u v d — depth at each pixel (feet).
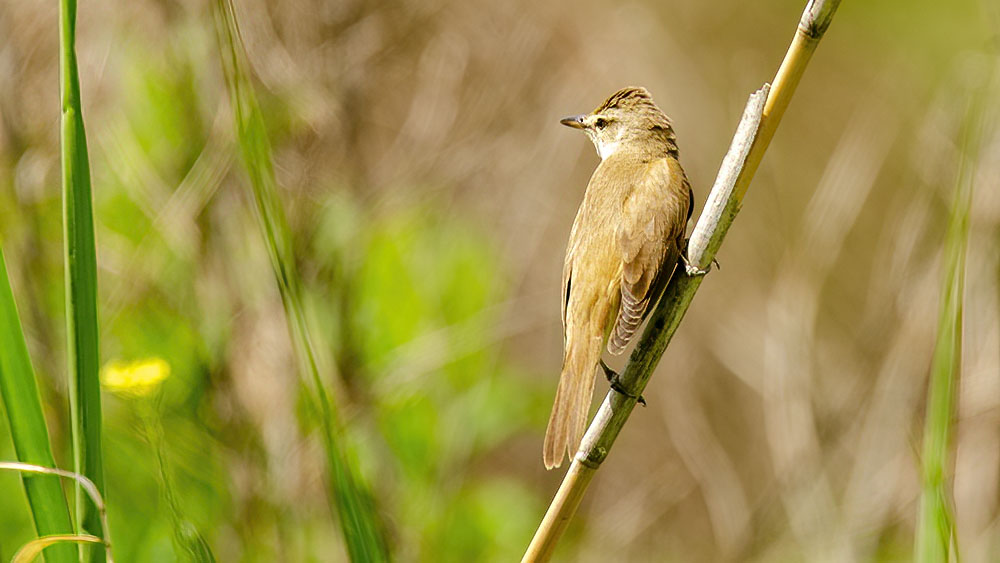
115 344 34.32
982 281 41.14
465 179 45.42
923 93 58.59
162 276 34.91
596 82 49.03
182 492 32.37
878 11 61.93
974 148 24.53
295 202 35.76
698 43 56.13
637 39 51.83
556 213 48.03
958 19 60.75
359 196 39.01
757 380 50.80
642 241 23.31
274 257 21.21
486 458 47.06
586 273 23.82
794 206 57.62
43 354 32.63
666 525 50.01
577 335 23.49
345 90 38.96
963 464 41.65
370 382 36.09
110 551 17.70
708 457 49.37
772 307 49.29
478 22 45.19
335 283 36.24
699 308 52.65
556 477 47.73
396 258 38.01
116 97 36.27
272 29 36.91
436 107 42.86
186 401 33.60
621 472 51.60
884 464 45.01
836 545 43.78
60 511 18.42
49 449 18.42
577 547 48.67
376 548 21.20
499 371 40.52
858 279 53.57
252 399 33.55
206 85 34.37
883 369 46.01
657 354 19.94
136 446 31.09
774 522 47.03
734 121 54.13
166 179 34.71
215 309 34.32
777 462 46.85
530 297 46.98
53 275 35.53
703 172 53.57
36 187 35.22
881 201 54.39
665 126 26.30
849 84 61.05
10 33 36.22
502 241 46.21
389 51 41.65
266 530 32.94
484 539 38.24
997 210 41.04
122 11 35.09
